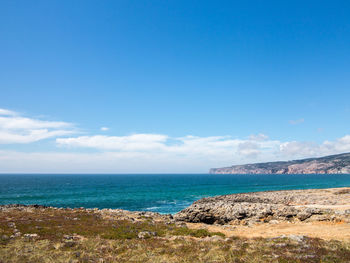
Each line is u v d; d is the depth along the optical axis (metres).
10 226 23.55
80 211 35.91
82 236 21.33
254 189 128.75
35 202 77.81
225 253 16.27
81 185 171.00
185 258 15.55
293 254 15.46
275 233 24.14
